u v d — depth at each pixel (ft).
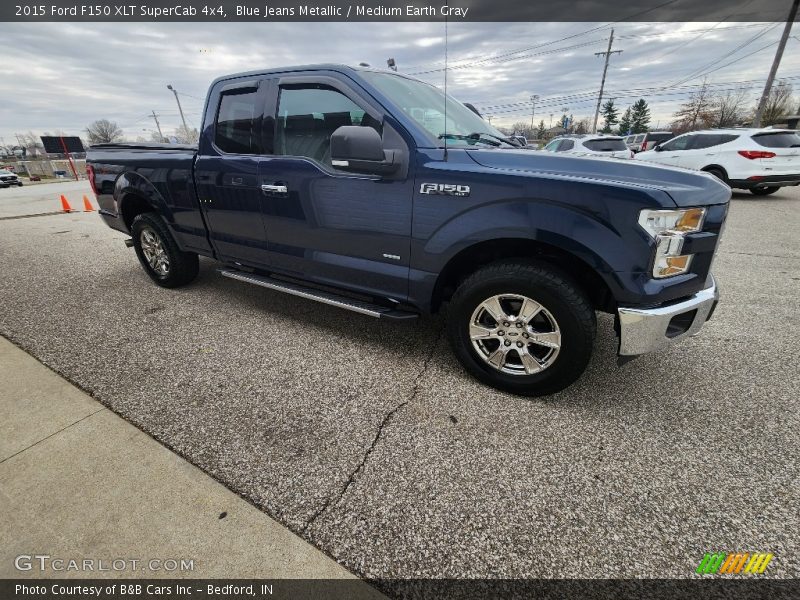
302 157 8.87
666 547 4.89
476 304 7.57
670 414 7.20
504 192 6.73
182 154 11.19
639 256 6.20
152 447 6.41
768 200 30.12
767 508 5.38
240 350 9.45
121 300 12.59
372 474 5.94
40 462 6.08
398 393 7.84
